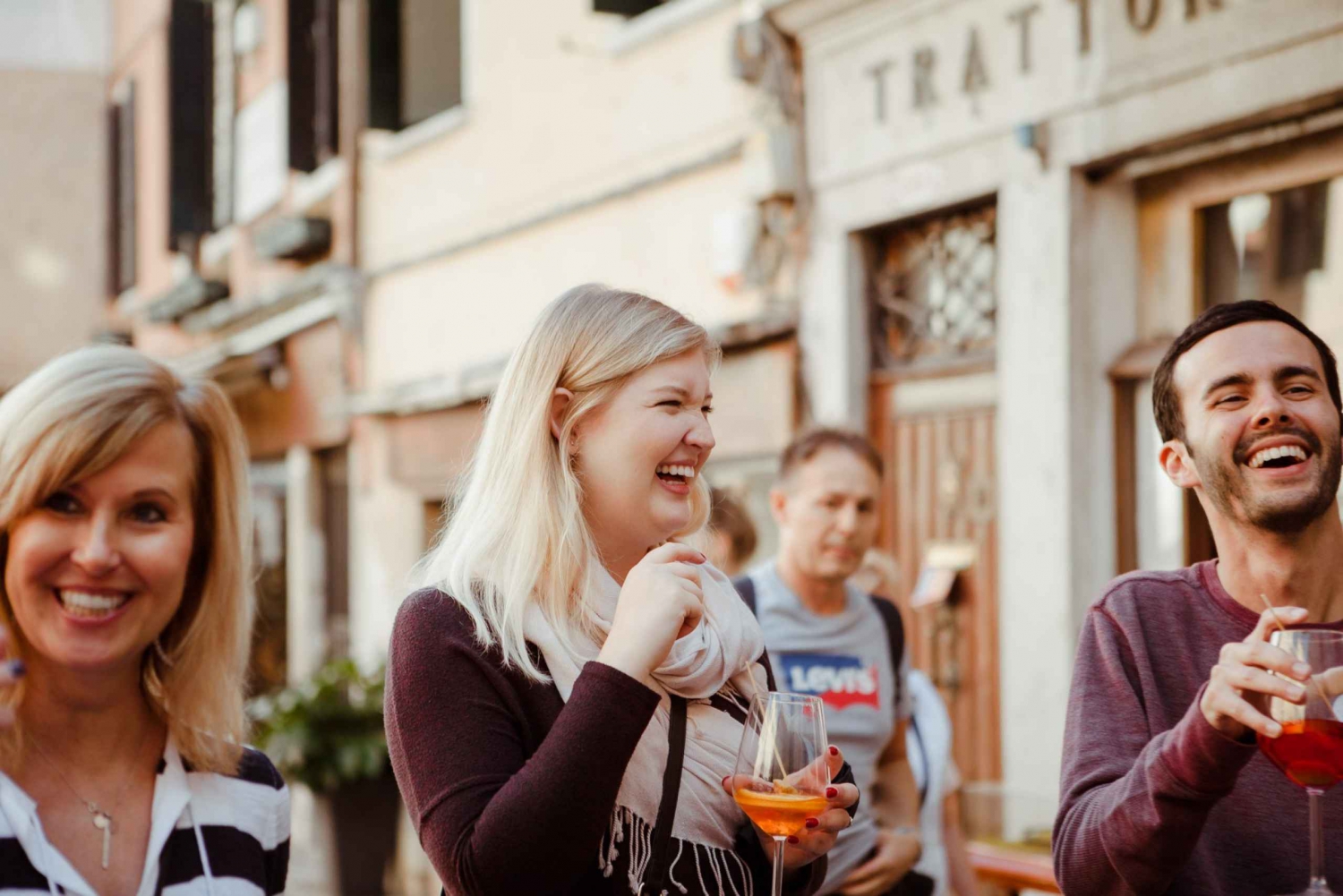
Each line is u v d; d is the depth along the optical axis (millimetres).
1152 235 4996
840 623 3373
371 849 7250
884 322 5898
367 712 7301
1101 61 4848
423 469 8680
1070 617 4961
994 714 5387
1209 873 1940
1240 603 2047
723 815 2012
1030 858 3574
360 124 9766
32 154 15836
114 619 1906
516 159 8023
